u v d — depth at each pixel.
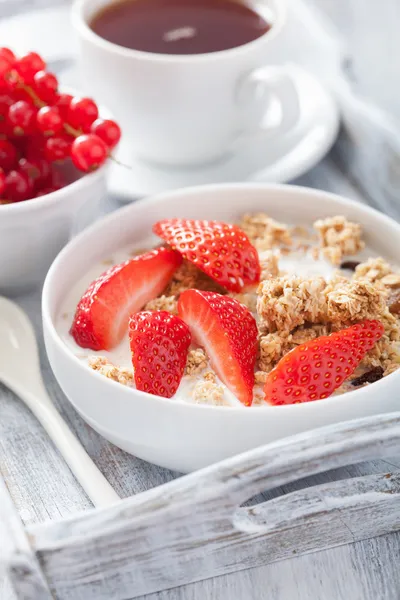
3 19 0.65
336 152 0.60
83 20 0.57
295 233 0.52
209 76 0.54
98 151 0.50
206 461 0.44
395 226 0.49
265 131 0.57
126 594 0.42
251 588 0.43
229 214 0.52
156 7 0.58
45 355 0.50
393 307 0.48
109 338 0.46
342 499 0.43
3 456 0.46
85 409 0.44
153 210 0.51
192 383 0.45
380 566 0.44
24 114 0.51
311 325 0.46
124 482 0.45
